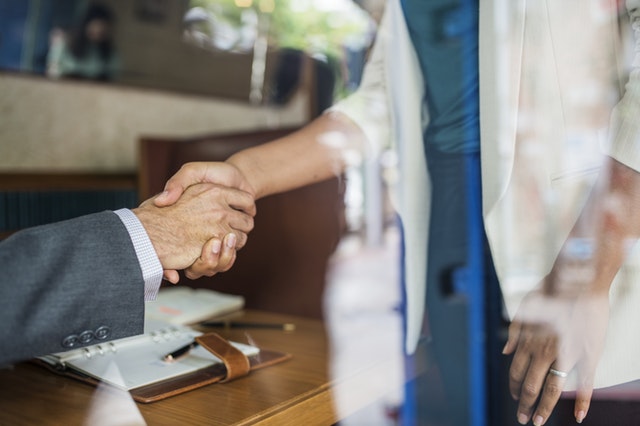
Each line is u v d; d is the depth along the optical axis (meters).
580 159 0.88
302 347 1.08
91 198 1.83
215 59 2.22
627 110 0.81
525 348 0.94
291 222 1.41
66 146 1.83
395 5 1.08
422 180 1.07
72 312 0.76
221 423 0.76
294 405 0.82
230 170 1.08
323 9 2.04
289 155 1.19
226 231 1.01
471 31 0.98
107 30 1.86
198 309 1.29
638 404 0.85
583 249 0.87
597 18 0.85
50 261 0.76
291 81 2.39
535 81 0.91
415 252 1.07
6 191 1.64
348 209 1.32
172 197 0.96
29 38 1.69
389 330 1.14
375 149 1.20
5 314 0.71
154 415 0.78
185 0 2.04
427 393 1.04
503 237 0.95
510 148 0.93
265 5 2.23
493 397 0.99
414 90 1.07
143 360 0.96
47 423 0.77
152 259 0.85
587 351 0.88
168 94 2.11
